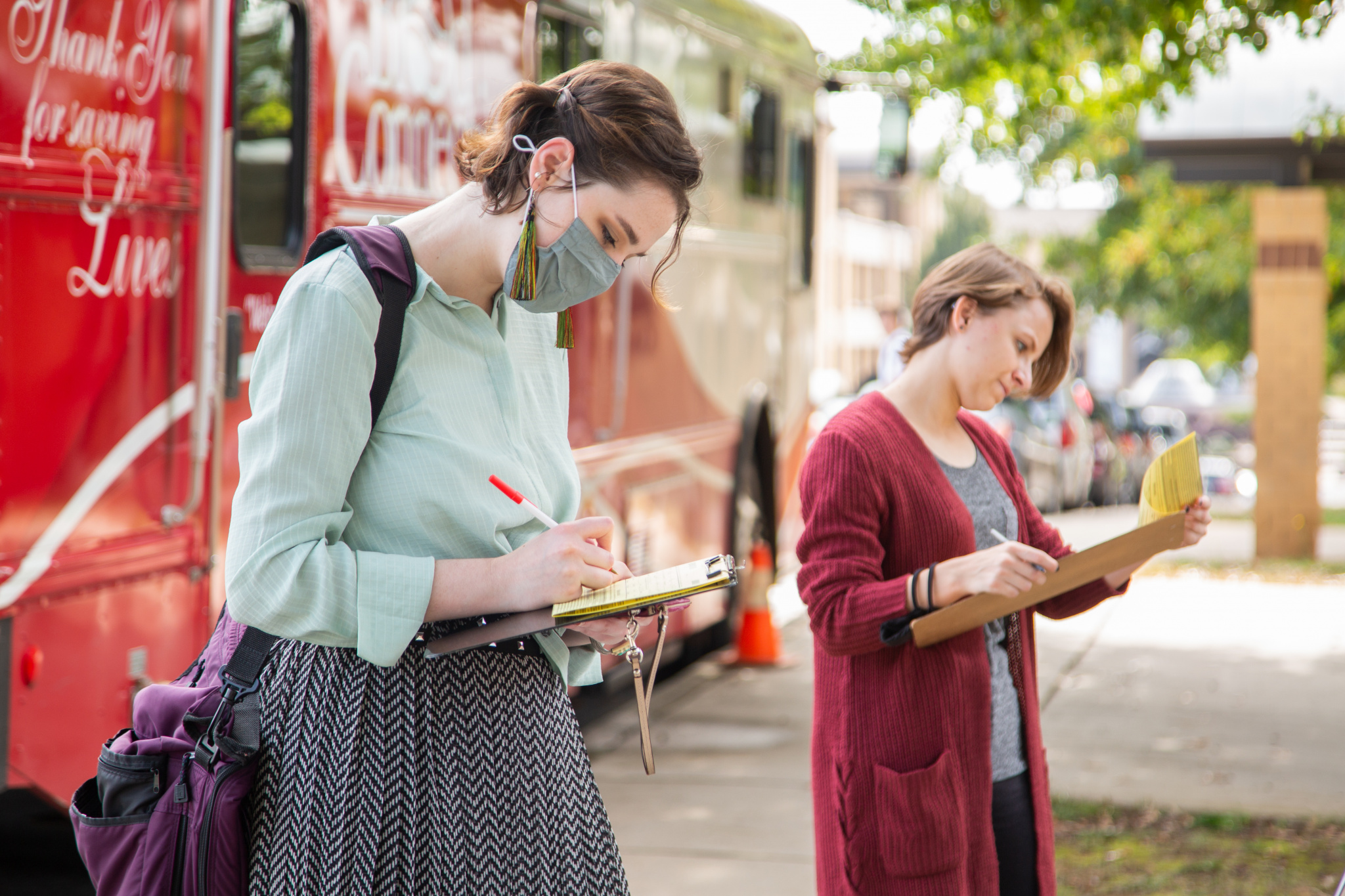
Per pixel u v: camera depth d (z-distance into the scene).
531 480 2.06
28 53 3.06
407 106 4.66
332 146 4.26
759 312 8.17
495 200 1.93
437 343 1.96
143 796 1.91
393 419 1.93
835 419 2.82
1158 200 20.20
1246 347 21.22
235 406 3.86
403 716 1.95
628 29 6.22
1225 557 12.30
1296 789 5.56
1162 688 7.29
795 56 8.54
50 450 3.17
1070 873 4.58
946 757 2.64
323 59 4.20
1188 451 2.61
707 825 5.18
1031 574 2.48
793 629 9.37
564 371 2.27
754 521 8.38
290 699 1.93
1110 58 8.54
